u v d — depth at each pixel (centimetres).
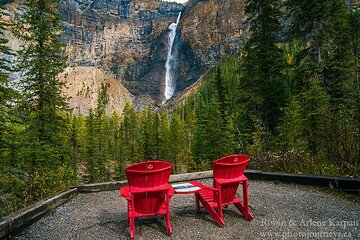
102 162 4366
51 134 1412
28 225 546
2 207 1023
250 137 1800
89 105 16862
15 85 1362
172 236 479
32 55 1413
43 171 1241
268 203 633
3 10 1264
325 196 671
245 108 1819
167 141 5006
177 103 15850
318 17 1562
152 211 502
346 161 820
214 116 2488
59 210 644
